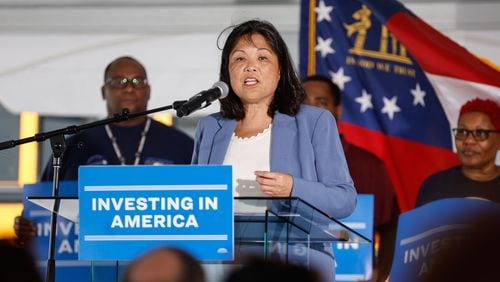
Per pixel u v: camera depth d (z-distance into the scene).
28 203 12.52
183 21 14.01
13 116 14.12
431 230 12.12
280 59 8.21
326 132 8.03
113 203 6.81
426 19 13.70
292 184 7.32
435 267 4.14
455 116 12.91
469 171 12.85
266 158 8.00
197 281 4.88
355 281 11.69
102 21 14.07
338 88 13.26
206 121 8.42
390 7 13.08
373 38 13.28
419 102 13.10
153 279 4.85
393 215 13.04
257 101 8.10
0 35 14.15
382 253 12.92
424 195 12.96
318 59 13.39
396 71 13.19
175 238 6.75
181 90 13.92
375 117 13.21
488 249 4.04
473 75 12.80
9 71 14.12
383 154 13.16
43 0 14.09
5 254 4.76
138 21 14.05
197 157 8.41
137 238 6.79
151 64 14.02
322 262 7.59
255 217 6.94
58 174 8.02
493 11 13.55
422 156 13.05
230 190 6.68
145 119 13.38
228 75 8.33
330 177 7.88
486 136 12.77
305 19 13.42
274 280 4.22
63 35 14.13
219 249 6.70
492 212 4.52
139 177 6.78
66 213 7.38
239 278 4.25
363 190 13.07
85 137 13.25
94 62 14.08
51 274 7.70
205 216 6.72
